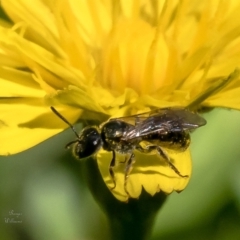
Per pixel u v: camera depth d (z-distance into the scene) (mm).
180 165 87
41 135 88
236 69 84
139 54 90
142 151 88
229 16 92
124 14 96
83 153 88
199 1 94
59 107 89
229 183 102
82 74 90
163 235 102
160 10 96
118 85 90
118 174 87
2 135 88
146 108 89
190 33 93
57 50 91
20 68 91
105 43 92
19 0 93
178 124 88
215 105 87
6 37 89
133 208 90
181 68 89
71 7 95
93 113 89
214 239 102
